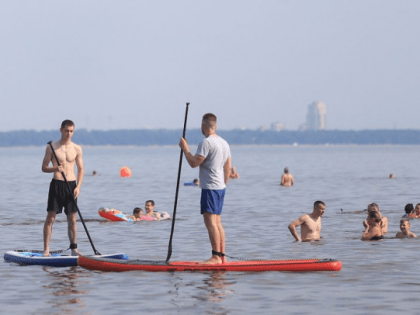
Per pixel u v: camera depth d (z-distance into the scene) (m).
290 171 154.12
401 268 27.56
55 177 29.05
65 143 29.12
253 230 42.94
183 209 60.56
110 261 26.84
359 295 22.33
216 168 26.28
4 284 24.42
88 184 106.12
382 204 65.56
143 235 40.53
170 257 30.47
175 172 154.88
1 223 48.22
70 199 29.11
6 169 183.38
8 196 79.38
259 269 26.50
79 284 24.28
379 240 37.00
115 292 22.89
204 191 26.41
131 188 94.88
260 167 181.75
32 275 26.14
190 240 37.84
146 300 21.72
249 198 73.12
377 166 182.38
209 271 26.42
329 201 69.38
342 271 26.78
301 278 25.23
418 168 166.00
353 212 56.09
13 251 30.52
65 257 28.11
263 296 22.25
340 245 35.19
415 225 44.06
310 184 100.81
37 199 74.38
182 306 20.92
